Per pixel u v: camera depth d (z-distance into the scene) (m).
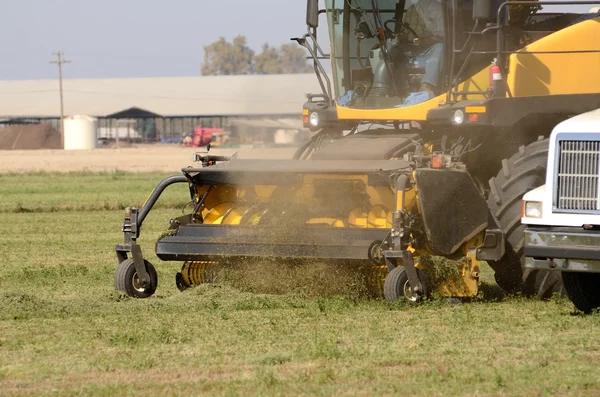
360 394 13.91
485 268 30.75
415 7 25.88
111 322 19.70
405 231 21.16
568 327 19.03
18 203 56.84
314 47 28.00
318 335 18.00
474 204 22.61
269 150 43.06
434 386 14.27
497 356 16.30
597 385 14.36
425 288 21.30
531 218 20.55
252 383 14.52
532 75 25.48
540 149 24.11
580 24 25.92
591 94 25.61
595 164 19.80
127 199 59.78
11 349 17.16
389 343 17.33
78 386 14.50
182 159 132.00
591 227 19.81
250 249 21.88
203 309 21.12
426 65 25.64
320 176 23.06
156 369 15.55
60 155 150.12
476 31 25.52
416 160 22.09
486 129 25.22
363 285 22.61
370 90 26.73
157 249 22.81
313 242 21.48
